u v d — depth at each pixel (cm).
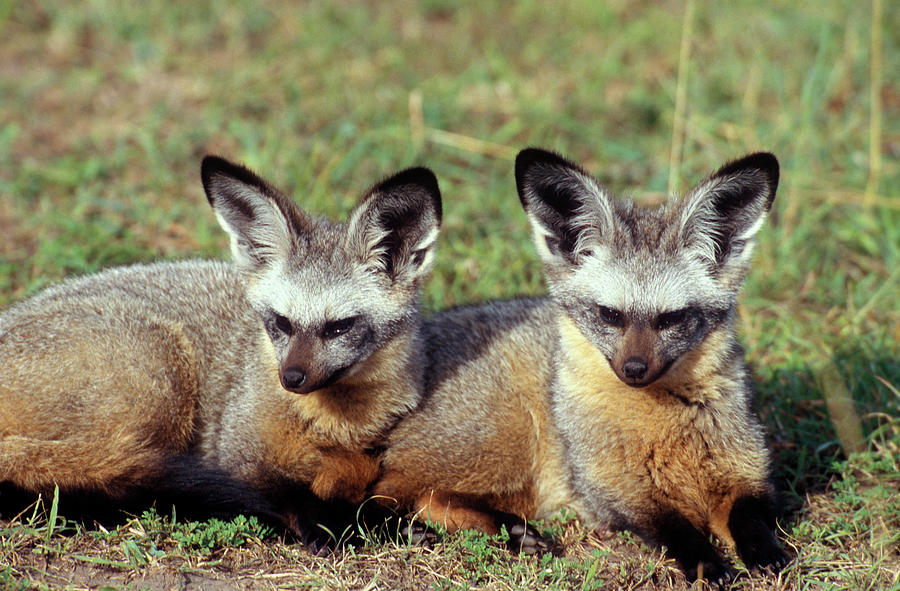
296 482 1009
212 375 1059
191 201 1556
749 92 1720
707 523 982
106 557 870
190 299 1098
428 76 1970
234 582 856
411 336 1045
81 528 896
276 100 1873
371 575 880
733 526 936
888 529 935
